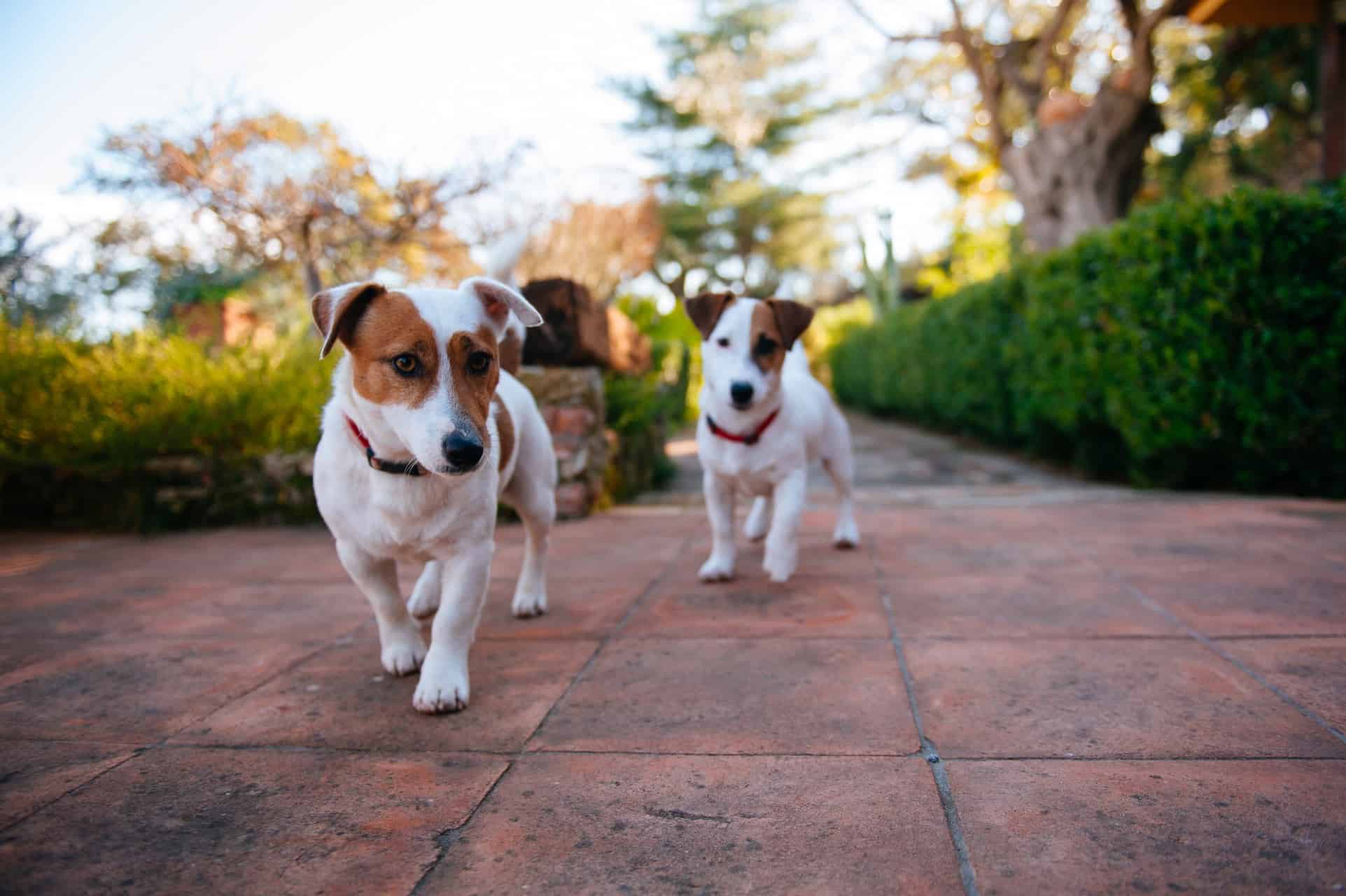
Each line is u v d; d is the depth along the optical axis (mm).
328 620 3320
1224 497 5672
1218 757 1944
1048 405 7410
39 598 3727
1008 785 1848
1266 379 5469
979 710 2260
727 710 2307
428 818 1774
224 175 6414
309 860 1625
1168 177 17531
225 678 2666
